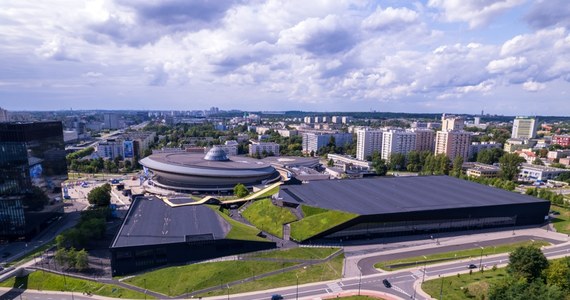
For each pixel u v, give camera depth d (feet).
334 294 336.70
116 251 389.80
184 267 393.70
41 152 541.75
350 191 615.16
